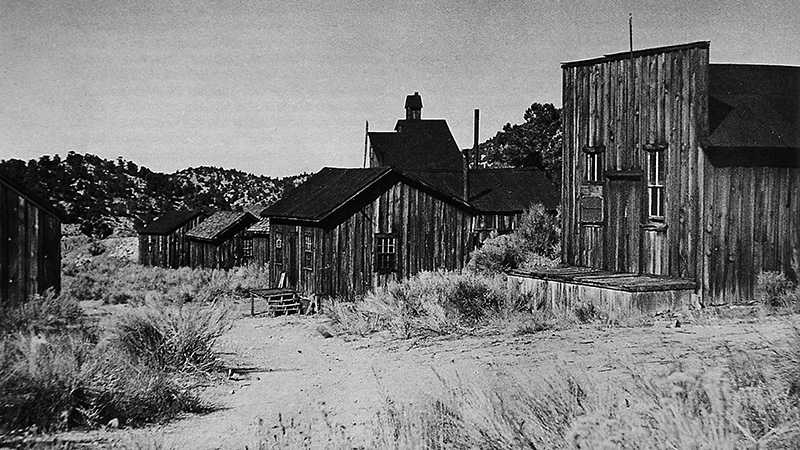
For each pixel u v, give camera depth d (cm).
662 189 2042
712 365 883
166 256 6669
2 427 973
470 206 3509
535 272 2192
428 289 2186
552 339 1569
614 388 774
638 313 1800
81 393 1084
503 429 675
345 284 3278
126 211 12094
